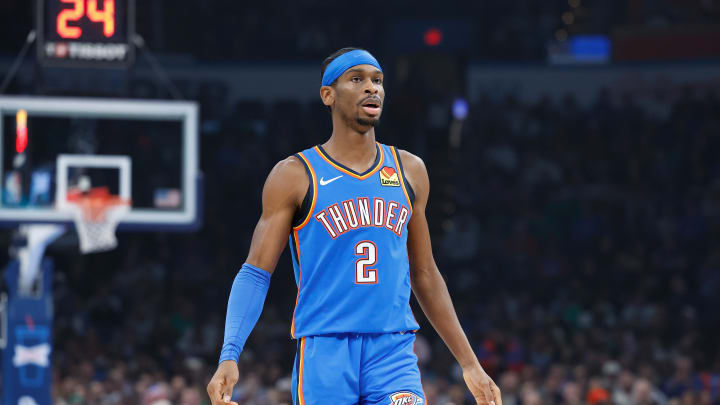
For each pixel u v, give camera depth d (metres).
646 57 49.94
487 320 40.06
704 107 49.16
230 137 49.19
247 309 8.36
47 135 25.78
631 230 46.28
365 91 8.41
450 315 8.96
